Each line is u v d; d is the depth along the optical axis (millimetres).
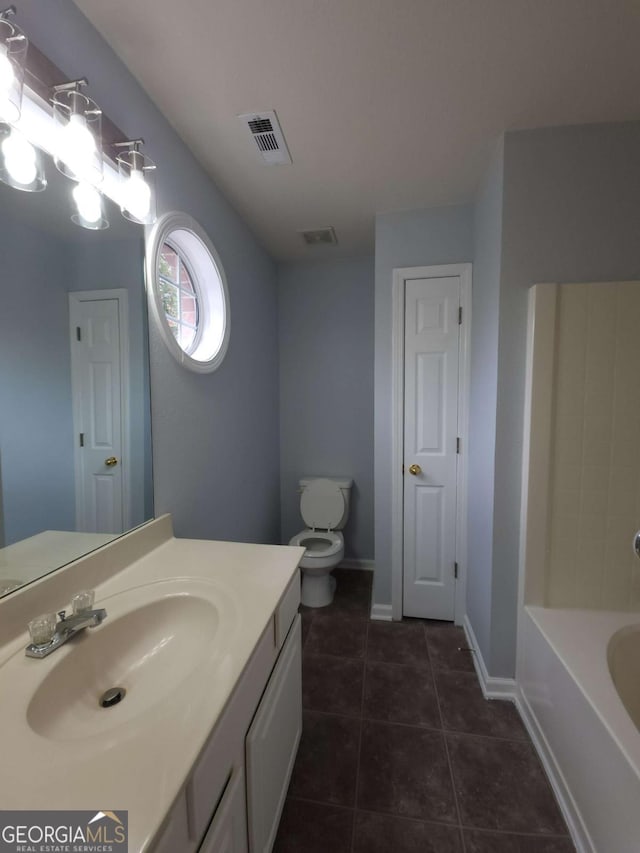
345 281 2887
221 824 718
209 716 655
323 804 1247
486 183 1761
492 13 1025
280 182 1824
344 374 2939
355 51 1133
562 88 1281
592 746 1091
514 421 1608
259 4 997
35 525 921
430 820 1201
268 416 2734
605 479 1532
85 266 1052
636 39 1096
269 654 1012
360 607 2459
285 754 1192
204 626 987
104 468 1134
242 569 1182
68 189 988
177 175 1483
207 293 1837
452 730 1526
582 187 1488
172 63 1176
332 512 2770
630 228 1479
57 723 742
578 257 1509
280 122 1433
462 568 2195
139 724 638
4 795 521
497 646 1688
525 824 1193
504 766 1379
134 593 1041
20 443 880
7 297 841
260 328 2535
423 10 1018
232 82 1244
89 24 1037
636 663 1440
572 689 1206
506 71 1210
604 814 1026
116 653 920
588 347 1502
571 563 1567
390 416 2234
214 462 1819
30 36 878
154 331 1343
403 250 2129
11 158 836
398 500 2250
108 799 516
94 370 1096
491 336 1682
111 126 1088
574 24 1053
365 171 1755
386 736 1499
